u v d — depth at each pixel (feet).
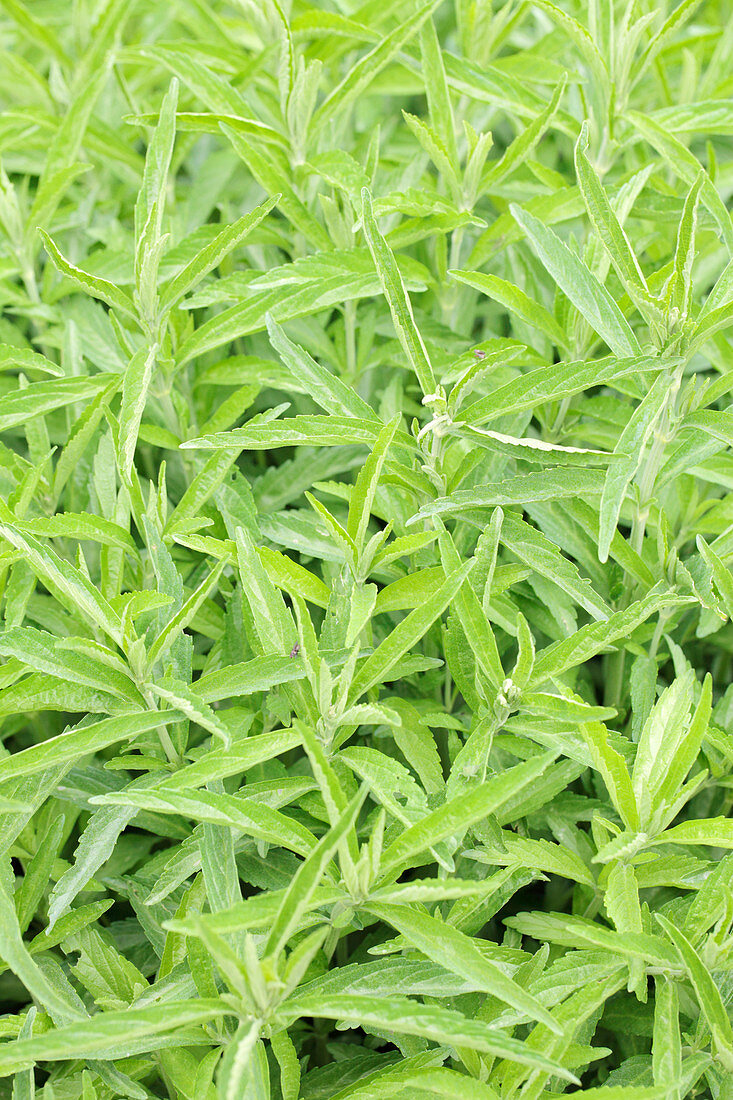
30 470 2.76
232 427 3.10
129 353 2.86
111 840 2.54
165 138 2.81
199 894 2.56
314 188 3.14
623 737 2.61
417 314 3.01
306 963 2.35
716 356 2.94
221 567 2.52
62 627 2.81
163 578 2.62
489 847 2.57
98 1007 2.64
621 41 3.01
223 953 2.31
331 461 2.97
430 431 2.66
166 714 2.50
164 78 3.44
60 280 3.12
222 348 3.06
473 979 2.39
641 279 2.61
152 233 2.73
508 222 2.96
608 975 2.51
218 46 3.18
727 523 2.87
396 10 3.18
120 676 2.55
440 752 2.85
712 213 2.76
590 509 2.76
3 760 2.45
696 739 2.49
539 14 3.44
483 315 3.23
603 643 2.56
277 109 3.22
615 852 2.50
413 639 2.52
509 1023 2.48
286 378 2.93
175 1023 2.34
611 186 2.99
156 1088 2.72
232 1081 2.27
